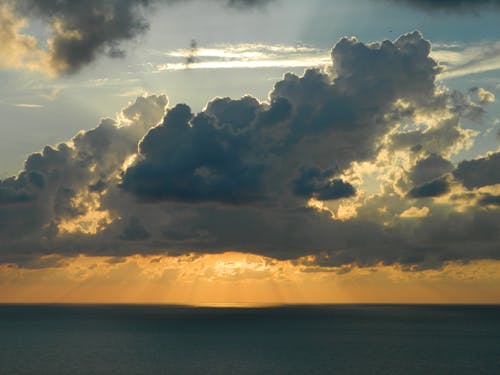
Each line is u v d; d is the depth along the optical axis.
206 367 130.88
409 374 123.00
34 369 128.88
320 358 146.50
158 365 133.75
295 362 138.75
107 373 123.19
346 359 144.75
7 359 144.50
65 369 128.62
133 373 123.06
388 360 143.00
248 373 122.94
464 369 129.75
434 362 140.12
